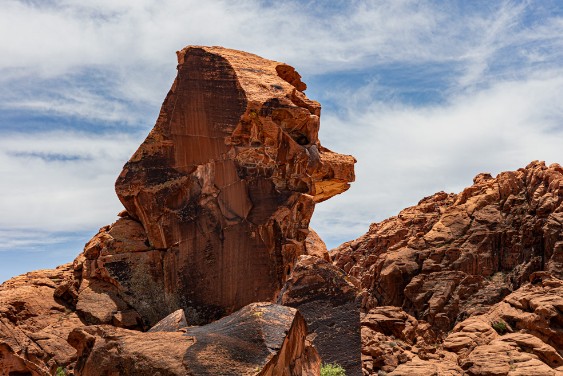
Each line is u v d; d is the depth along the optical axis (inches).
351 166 1327.5
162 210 1216.8
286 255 1154.7
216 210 1191.6
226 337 495.2
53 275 1267.2
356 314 908.6
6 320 1071.0
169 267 1202.6
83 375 506.0
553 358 1360.7
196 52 1226.0
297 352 526.0
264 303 535.2
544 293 1542.8
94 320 1159.6
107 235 1240.8
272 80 1230.9
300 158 1190.3
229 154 1184.8
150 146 1242.0
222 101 1195.9
